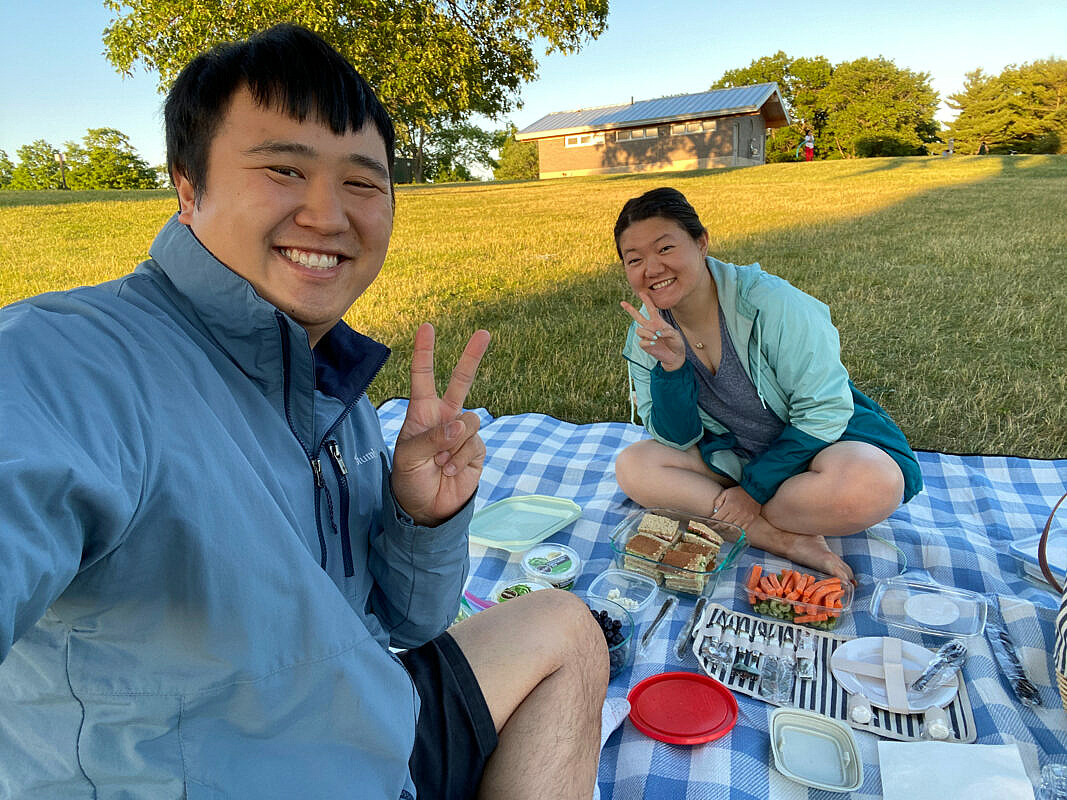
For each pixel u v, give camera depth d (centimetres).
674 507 286
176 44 1905
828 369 254
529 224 1427
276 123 111
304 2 1811
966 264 802
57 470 76
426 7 1984
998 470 327
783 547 263
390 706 114
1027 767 169
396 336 613
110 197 2008
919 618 219
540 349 562
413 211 1755
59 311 100
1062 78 4516
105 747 98
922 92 5778
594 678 154
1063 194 1384
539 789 136
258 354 117
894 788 159
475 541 276
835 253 915
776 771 170
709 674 203
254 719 103
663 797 164
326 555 128
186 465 95
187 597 96
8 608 68
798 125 6062
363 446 148
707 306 268
